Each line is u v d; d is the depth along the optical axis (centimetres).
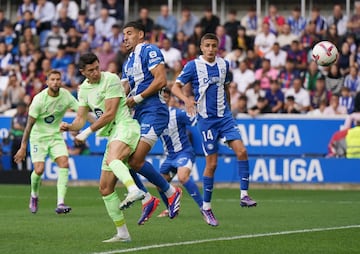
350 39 4434
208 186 2270
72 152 4162
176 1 5253
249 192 3719
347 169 3931
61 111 2712
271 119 4019
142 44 2062
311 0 5075
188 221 2383
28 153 4219
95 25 4894
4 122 4244
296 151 4003
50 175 4153
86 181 4128
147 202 2094
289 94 4266
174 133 2578
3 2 5428
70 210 2597
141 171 2109
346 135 3956
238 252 1686
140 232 2064
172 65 4566
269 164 4000
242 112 4131
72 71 4584
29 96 4522
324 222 2350
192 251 1691
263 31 4662
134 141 1862
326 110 4112
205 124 2364
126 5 5200
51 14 5059
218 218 2481
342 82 4328
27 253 1666
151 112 2023
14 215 2586
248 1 5153
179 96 2350
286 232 2061
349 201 3209
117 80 1872
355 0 4988
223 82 2378
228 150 4044
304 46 4541
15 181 4191
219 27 4656
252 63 4516
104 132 1911
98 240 1886
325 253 1686
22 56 4822
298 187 3972
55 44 4888
